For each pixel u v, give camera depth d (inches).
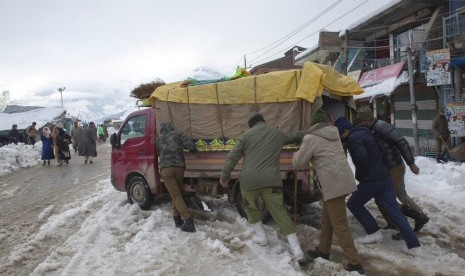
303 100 233.1
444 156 494.3
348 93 248.7
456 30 530.9
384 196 201.8
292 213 278.4
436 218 254.2
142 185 303.1
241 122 256.2
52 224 281.7
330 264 185.5
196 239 228.7
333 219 183.5
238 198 262.4
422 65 533.3
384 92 574.6
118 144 318.3
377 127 217.0
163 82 338.3
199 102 270.1
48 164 704.4
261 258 197.6
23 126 1432.1
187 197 308.7
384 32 709.9
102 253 214.5
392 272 180.5
